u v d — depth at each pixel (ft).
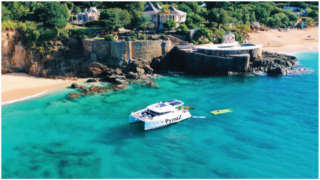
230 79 303.48
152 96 255.29
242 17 493.36
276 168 156.35
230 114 220.23
